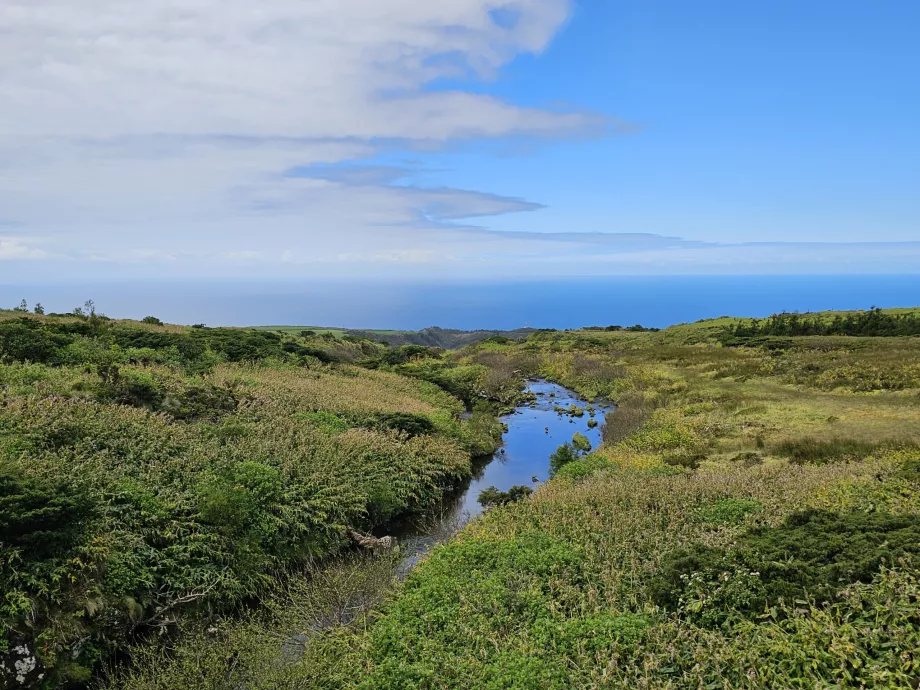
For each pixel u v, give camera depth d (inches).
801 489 557.9
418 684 326.0
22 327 1049.5
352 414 1025.5
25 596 402.0
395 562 596.7
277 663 385.4
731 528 474.0
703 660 308.5
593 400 1659.7
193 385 927.0
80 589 438.3
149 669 398.9
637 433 1079.0
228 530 563.8
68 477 531.5
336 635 412.5
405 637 378.6
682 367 1827.0
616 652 326.0
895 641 281.4
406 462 860.6
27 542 431.8
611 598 393.7
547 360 2294.5
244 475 636.1
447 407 1429.6
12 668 376.2
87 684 409.1
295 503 642.8
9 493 453.7
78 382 793.6
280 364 1390.3
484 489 927.0
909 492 494.3
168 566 505.0
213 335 1552.7
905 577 317.1
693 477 672.4
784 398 1211.2
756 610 341.7
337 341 2271.2
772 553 383.9
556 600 402.6
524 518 597.3
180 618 477.4
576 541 507.2
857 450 767.1
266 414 895.7
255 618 474.6
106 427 673.6
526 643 350.0
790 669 286.4
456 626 385.4
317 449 790.5
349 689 341.7
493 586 422.9
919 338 2011.6
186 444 695.1
